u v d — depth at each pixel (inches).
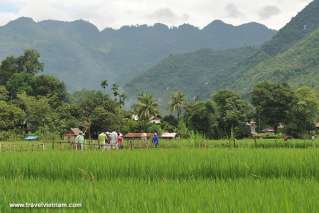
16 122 3757.4
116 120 4057.6
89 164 671.1
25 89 4717.0
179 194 476.7
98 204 435.2
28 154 804.0
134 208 416.2
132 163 668.1
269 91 4635.8
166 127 4815.5
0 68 5364.2
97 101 4168.3
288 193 464.8
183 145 1552.7
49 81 4886.8
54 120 3878.0
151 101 4874.5
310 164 647.1
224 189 506.9
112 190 506.3
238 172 653.3
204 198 451.5
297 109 4397.1
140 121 4618.6
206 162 666.2
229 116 4315.9
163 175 647.1
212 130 4355.3
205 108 4340.6
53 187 537.6
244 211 390.3
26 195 478.3
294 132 4392.2
